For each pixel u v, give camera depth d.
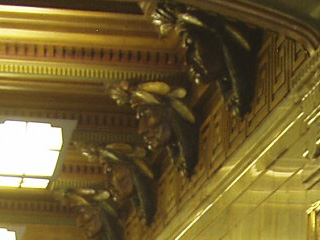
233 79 8.09
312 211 6.59
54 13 9.44
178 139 9.93
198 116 9.91
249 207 8.01
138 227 12.53
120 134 11.69
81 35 9.66
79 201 13.12
